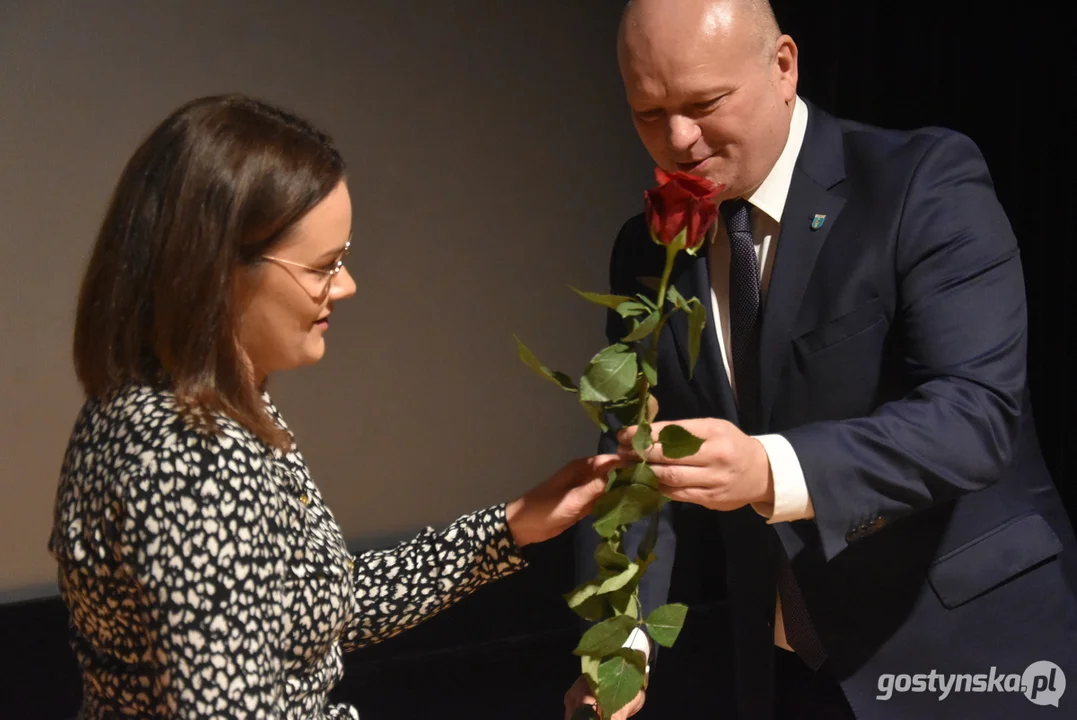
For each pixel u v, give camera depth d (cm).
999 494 158
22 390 347
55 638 344
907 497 133
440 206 411
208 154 106
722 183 149
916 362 147
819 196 156
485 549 141
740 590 173
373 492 404
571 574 420
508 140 423
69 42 348
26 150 344
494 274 423
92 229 354
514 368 428
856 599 157
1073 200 345
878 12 371
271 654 100
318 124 388
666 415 173
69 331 353
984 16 350
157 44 361
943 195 149
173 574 96
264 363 115
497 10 418
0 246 342
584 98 438
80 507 103
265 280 109
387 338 404
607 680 115
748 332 161
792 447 129
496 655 402
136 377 107
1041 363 356
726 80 141
